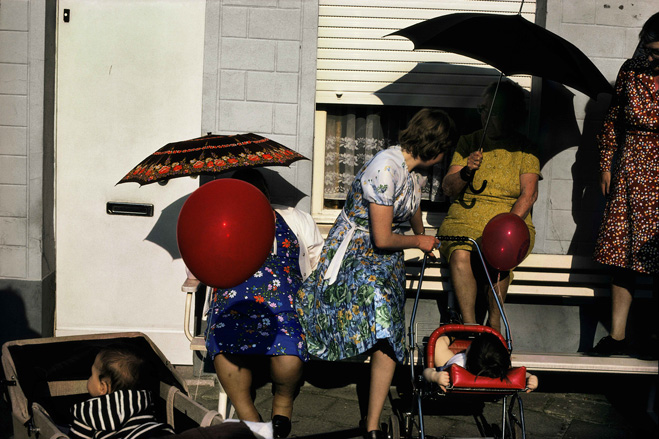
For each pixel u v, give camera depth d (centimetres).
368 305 365
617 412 475
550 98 514
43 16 486
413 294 517
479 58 438
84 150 513
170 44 507
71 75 508
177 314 524
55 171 515
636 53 459
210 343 375
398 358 367
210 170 392
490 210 456
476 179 461
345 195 545
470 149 465
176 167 394
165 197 517
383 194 359
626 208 449
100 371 323
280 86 502
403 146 375
